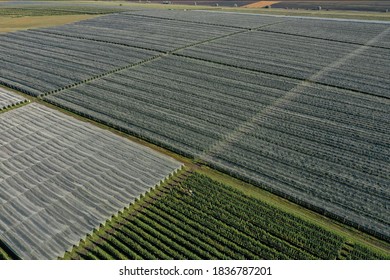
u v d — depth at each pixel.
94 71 59.88
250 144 39.75
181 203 30.89
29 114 44.62
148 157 36.59
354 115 45.91
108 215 28.98
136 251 26.28
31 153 36.41
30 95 51.00
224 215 29.64
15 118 43.47
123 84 55.06
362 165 36.22
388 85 54.44
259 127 43.16
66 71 59.91
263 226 28.61
